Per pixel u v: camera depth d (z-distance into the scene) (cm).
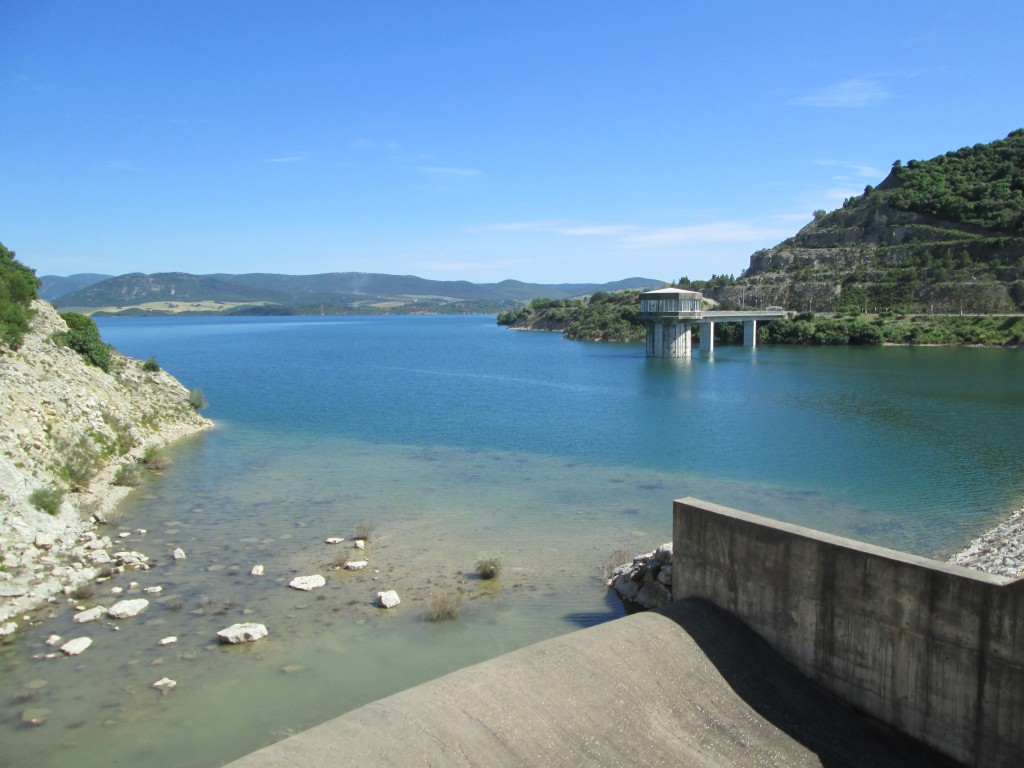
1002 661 1516
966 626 1564
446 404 7700
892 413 6894
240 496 3791
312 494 3850
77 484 3619
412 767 1367
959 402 7531
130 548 2938
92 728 1714
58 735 1686
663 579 2378
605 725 1594
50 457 3547
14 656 2038
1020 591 1475
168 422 5662
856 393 8400
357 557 2866
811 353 14500
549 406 7575
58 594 2438
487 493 3912
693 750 1594
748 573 1986
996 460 4791
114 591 2489
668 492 3966
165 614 2323
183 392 6347
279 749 1364
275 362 13988
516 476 4334
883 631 1705
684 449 5234
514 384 9781
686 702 1712
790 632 1898
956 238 19025
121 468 4003
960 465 4650
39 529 2850
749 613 1997
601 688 1673
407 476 4306
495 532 3209
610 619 2330
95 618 2273
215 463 4606
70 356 5194
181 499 3712
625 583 2520
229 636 2133
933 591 1609
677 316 13838
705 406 7512
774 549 1912
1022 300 15912
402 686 1917
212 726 1731
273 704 1827
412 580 2638
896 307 17500
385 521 3362
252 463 4625
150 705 1812
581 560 2866
